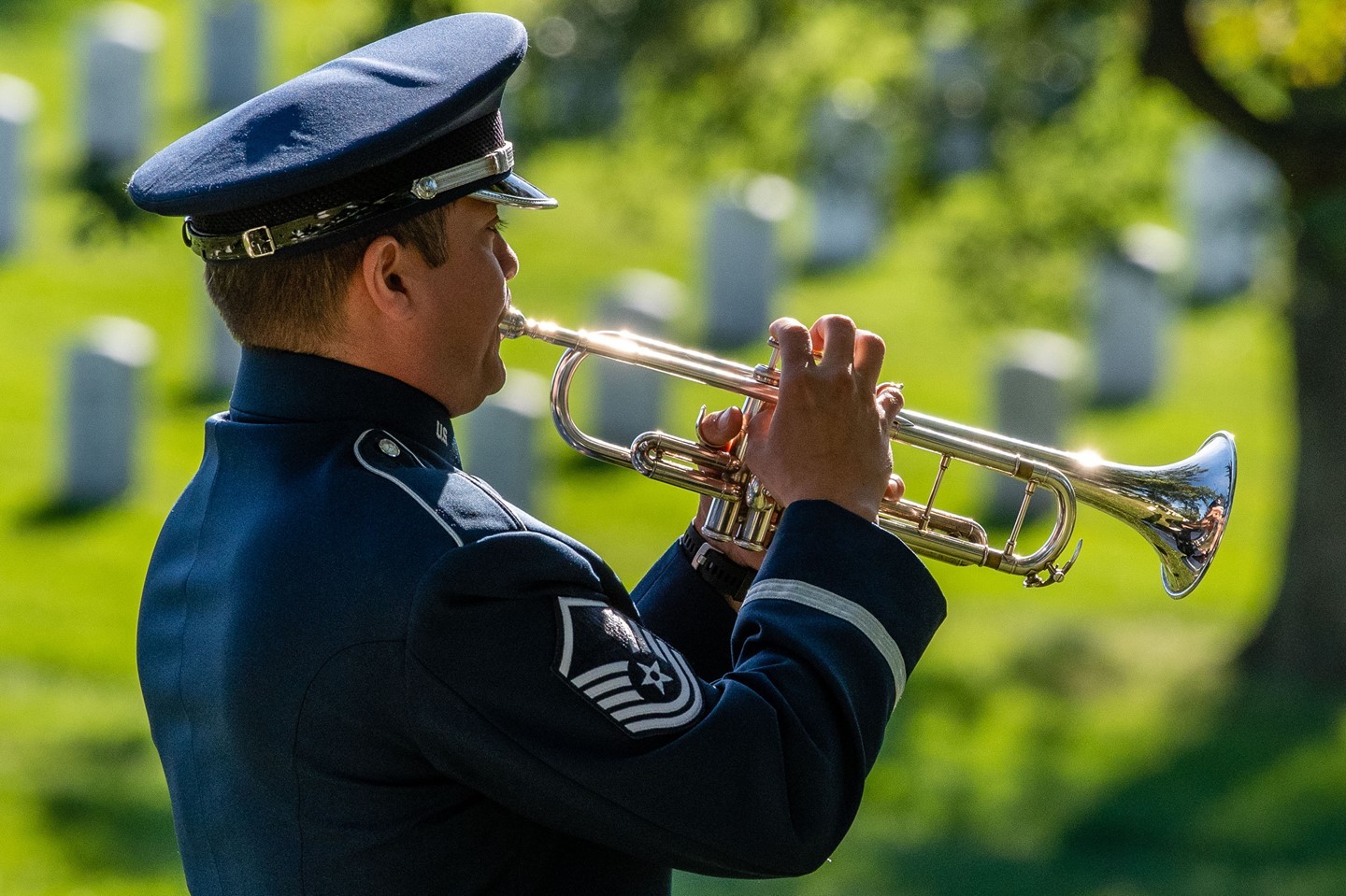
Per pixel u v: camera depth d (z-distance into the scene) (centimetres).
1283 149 1591
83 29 3119
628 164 2512
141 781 1491
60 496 2220
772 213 2766
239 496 402
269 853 385
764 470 415
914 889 1370
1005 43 1936
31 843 1334
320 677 370
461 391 412
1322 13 1565
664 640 425
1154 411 2712
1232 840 1522
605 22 1842
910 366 2814
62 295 2881
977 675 1948
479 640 363
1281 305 1998
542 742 365
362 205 385
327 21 1393
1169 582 562
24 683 1741
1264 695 1908
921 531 539
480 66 390
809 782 374
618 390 2377
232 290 400
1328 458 1956
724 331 2773
